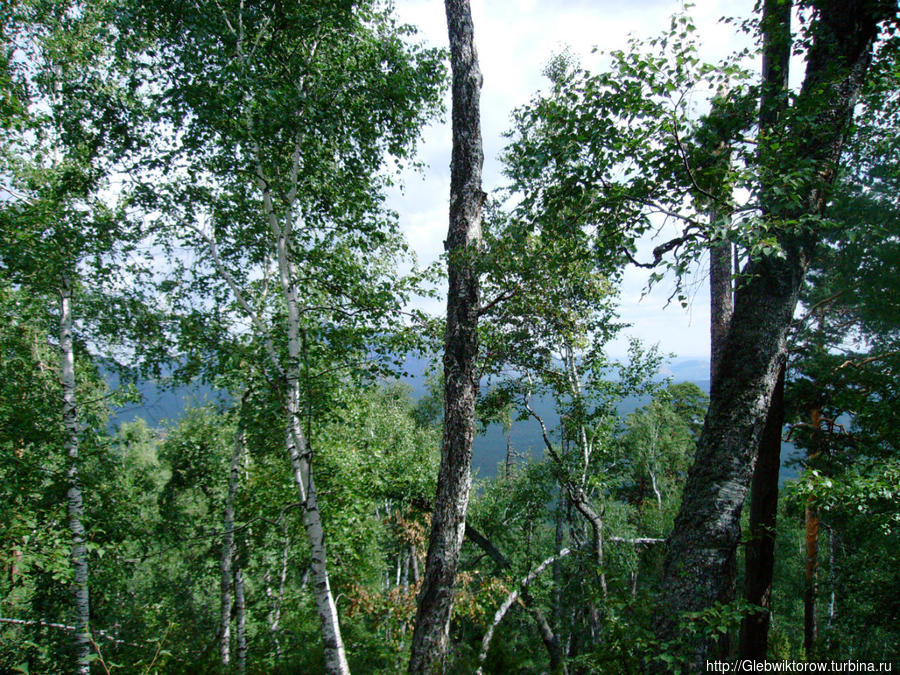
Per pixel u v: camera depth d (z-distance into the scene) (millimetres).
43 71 7918
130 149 6926
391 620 10008
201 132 6754
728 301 5629
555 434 10820
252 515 11312
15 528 6203
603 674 3781
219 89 6426
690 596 3771
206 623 14117
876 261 5082
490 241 5914
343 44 7383
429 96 7508
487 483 16062
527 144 4668
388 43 7266
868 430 7102
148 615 9992
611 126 3979
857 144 5133
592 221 4629
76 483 7445
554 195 4648
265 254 8094
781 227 3471
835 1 4176
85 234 7379
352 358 7273
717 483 3986
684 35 3562
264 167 7254
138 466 16141
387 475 10680
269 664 8242
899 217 4719
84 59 8078
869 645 8414
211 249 7406
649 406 16562
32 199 6961
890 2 3955
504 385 10297
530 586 9461
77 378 9312
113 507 9219
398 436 15852
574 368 10438
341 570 10812
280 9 6895
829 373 7809
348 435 11172
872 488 4996
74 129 6773
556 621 9914
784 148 3559
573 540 10711
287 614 11781
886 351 6297
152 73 7008
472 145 5984
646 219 4277
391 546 16672
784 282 4031
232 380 6875
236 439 9797
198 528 13438
